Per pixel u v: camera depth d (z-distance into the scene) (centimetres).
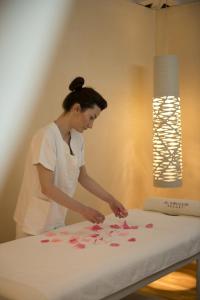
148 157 363
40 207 214
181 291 267
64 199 203
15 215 226
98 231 217
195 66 338
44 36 270
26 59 260
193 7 337
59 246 188
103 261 167
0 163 249
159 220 243
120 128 337
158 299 245
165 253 192
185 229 223
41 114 272
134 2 341
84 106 213
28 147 264
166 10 353
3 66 247
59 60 282
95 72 310
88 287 149
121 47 331
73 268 158
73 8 289
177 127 317
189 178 346
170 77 312
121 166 341
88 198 313
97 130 317
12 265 162
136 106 349
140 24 347
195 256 225
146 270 180
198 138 340
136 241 197
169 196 356
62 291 141
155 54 362
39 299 136
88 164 312
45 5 270
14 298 142
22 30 256
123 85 336
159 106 317
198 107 338
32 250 182
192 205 256
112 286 160
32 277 149
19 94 257
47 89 275
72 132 228
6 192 254
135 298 244
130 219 246
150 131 363
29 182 218
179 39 347
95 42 308
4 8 245
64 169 219
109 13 319
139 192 360
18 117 257
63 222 230
